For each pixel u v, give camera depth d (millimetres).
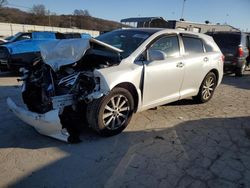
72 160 3611
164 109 5883
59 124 3809
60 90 4094
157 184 3156
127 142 4168
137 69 4418
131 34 5109
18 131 4422
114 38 5160
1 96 6484
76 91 3988
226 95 7625
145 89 4617
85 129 4539
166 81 4988
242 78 11234
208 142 4281
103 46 4379
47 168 3414
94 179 3219
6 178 3189
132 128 4707
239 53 10805
